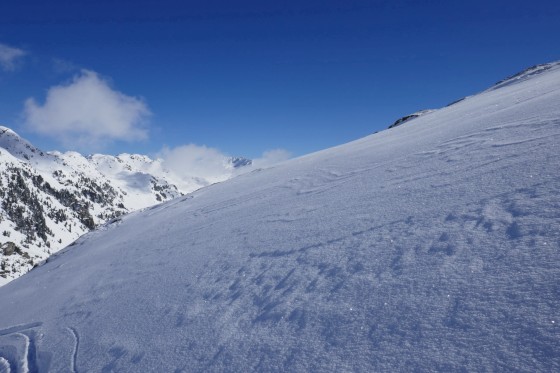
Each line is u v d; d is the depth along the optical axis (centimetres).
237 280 505
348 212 583
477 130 790
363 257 404
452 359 227
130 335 488
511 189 406
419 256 354
